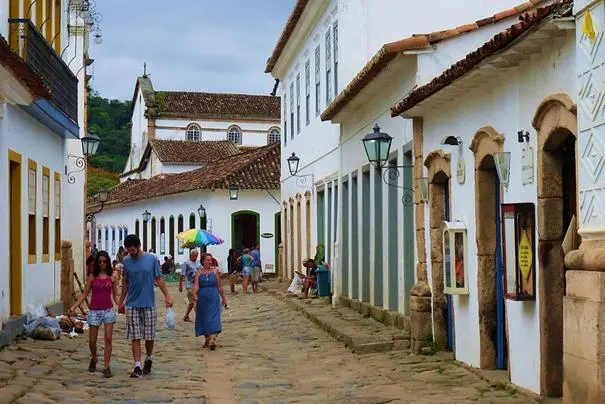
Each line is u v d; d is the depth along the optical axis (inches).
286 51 1205.1
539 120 348.8
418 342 525.3
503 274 385.1
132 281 473.1
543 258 349.7
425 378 434.3
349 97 713.0
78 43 1147.3
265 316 862.5
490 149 412.5
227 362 545.3
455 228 454.6
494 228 434.3
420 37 542.0
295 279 1087.0
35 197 652.1
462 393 386.0
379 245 713.0
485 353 435.2
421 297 526.3
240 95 2588.6
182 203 1726.1
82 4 940.0
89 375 467.8
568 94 322.3
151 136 2431.1
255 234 1673.2
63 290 781.9
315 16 991.0
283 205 1332.4
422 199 536.4
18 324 574.9
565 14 302.8
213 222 1574.8
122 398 399.5
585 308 281.4
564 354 297.9
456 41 540.1
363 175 762.2
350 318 730.2
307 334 690.8
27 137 625.0
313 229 1055.6
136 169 2512.3
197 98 2522.1
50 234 713.6
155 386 438.3
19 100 533.0
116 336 674.2
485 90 422.9
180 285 1306.6
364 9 794.2
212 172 1710.1
